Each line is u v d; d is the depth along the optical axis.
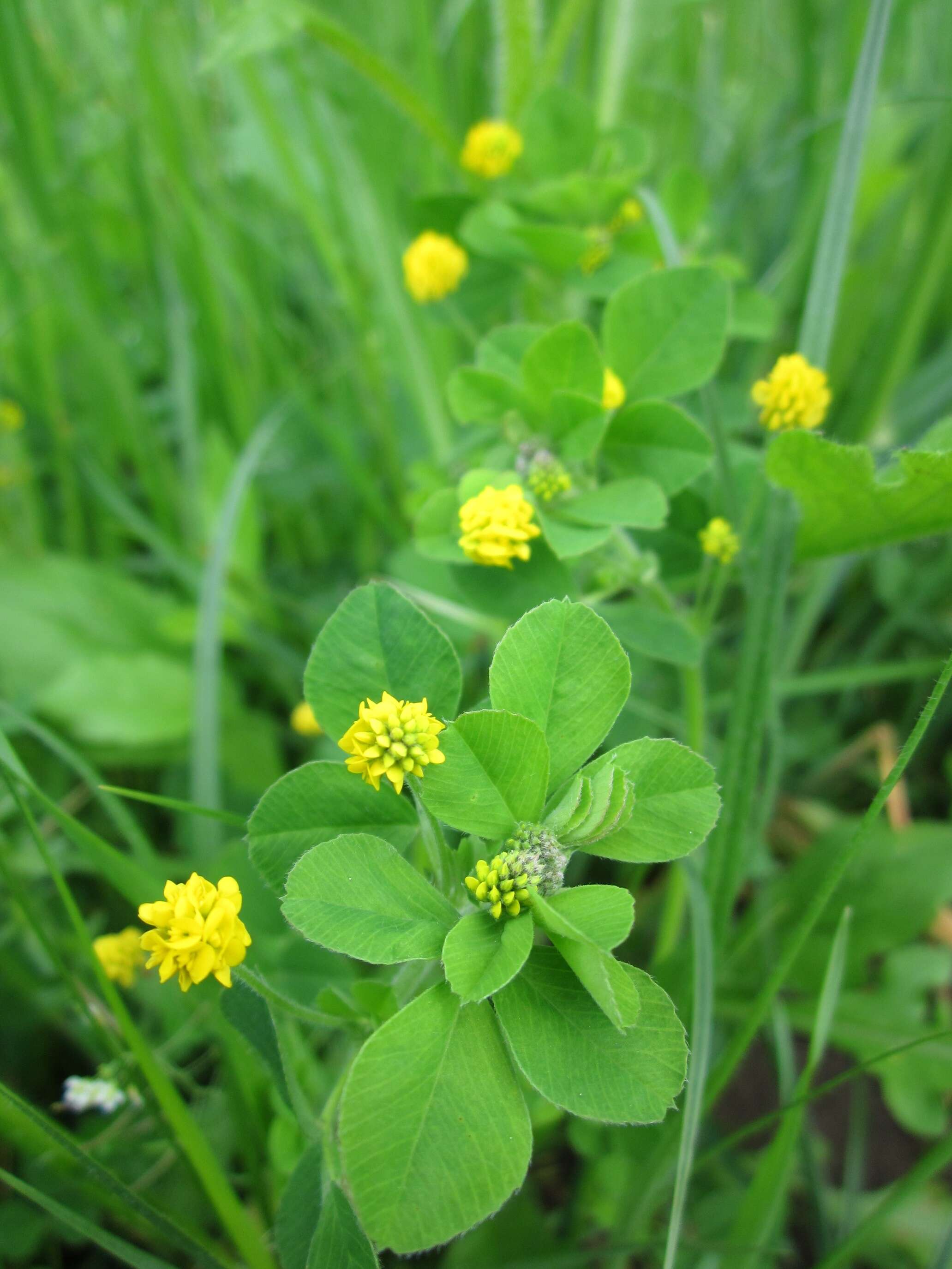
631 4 0.13
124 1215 0.08
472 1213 0.05
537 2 0.12
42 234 0.15
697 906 0.08
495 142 0.12
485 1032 0.05
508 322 0.14
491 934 0.05
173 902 0.05
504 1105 0.05
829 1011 0.07
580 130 0.12
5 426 0.14
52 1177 0.09
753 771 0.08
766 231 0.16
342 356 0.15
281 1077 0.06
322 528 0.16
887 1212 0.07
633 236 0.11
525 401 0.08
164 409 0.17
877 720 0.14
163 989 0.08
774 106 0.17
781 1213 0.09
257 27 0.11
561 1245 0.09
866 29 0.09
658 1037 0.05
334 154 0.15
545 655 0.05
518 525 0.07
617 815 0.05
